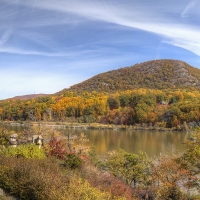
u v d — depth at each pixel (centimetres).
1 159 1552
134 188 2117
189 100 12644
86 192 987
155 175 2133
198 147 1894
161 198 2012
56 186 1105
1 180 1367
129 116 11738
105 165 2677
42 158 1791
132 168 2241
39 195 1145
